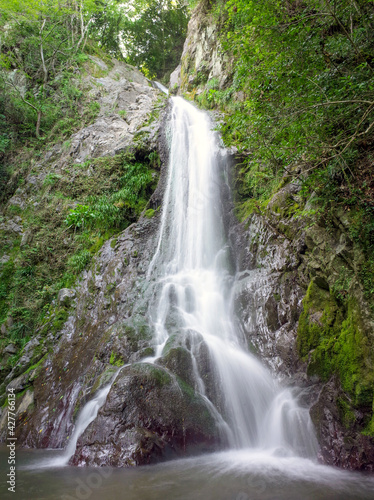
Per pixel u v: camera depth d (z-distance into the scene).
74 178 13.20
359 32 5.16
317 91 4.69
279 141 5.39
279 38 5.39
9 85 17.27
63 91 17.14
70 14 20.11
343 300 4.89
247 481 3.59
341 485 3.47
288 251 6.66
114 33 25.22
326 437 4.29
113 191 12.44
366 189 4.80
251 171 9.71
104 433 4.52
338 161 4.79
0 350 9.59
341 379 4.41
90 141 14.49
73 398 6.57
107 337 7.16
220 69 14.70
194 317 7.55
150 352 6.39
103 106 16.72
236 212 9.54
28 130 16.80
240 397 5.52
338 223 5.21
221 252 8.61
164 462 4.33
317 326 5.23
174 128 12.54
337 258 5.14
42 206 13.16
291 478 3.68
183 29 27.22
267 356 6.09
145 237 10.20
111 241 10.50
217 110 13.59
